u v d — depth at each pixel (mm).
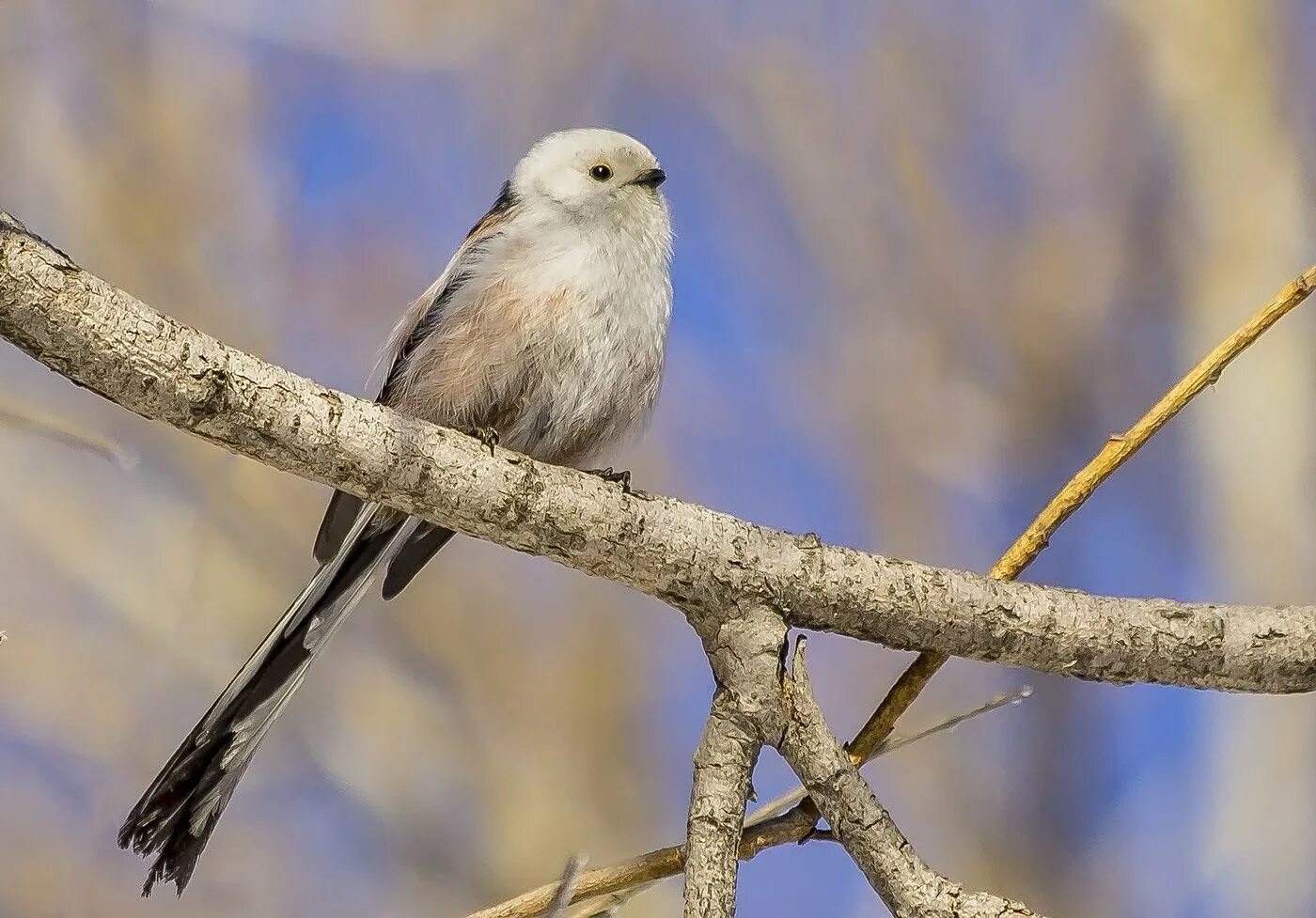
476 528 5500
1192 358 12391
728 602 5465
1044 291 13516
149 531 11875
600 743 11812
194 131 12766
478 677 11930
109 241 12391
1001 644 5539
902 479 12977
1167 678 5574
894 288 13523
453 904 11164
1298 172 12500
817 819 5219
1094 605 5559
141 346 4898
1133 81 13664
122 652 11555
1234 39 12781
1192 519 12281
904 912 4891
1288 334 11930
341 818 11469
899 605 5484
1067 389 13250
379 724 11602
